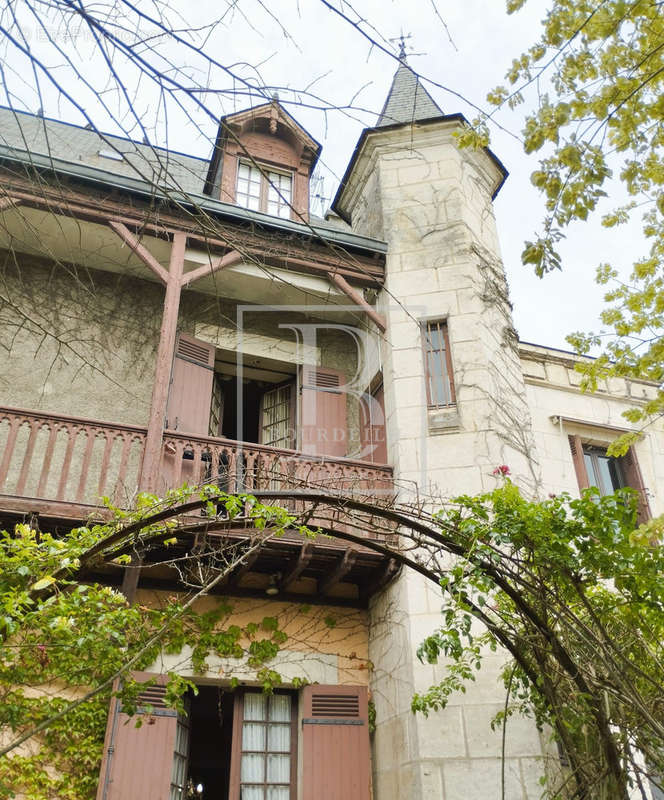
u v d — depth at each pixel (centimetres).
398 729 655
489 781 591
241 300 895
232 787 658
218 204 784
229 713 826
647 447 939
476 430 753
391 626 700
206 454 727
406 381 791
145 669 661
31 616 370
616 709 425
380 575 718
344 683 720
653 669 440
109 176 744
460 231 879
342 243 852
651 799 612
